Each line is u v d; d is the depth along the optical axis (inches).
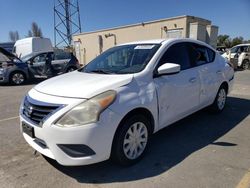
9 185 122.1
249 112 229.0
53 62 522.0
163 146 160.2
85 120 117.3
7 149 161.5
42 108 124.5
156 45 167.5
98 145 120.4
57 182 123.9
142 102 135.6
